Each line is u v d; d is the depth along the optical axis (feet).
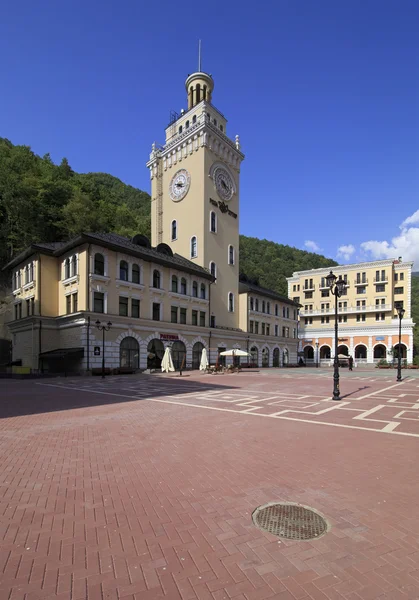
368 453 23.16
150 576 10.69
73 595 9.86
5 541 12.69
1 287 141.90
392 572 10.86
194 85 176.35
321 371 139.54
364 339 226.79
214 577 10.61
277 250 383.65
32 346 108.37
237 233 172.65
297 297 260.83
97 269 105.81
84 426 31.78
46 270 112.27
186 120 170.91
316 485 17.75
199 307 143.23
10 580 10.52
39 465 21.08
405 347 213.66
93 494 16.80
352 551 11.96
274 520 14.12
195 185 155.63
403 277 222.89
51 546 12.35
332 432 29.25
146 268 121.39
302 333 251.60
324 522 13.97
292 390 62.59
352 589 10.08
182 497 16.39
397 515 14.58
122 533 13.21
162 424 32.60
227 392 59.41
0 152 179.52
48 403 46.29
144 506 15.48
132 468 20.44
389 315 222.48
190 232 155.84
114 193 290.35
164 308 127.03
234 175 173.06
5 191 148.05
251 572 10.84
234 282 168.35
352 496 16.43
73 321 103.55
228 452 23.52
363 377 99.91
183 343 132.87
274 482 18.17
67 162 233.55
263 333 185.06
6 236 145.89
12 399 50.26
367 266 233.14
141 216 258.78
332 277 51.34
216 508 15.24
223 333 153.48
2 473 19.74
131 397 52.60
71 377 93.76
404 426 31.50
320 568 11.03
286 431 29.63
